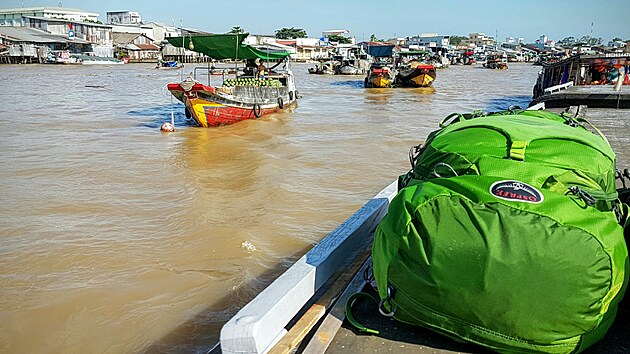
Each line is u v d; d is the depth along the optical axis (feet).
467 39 529.45
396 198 8.32
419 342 8.45
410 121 61.36
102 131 52.75
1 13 351.05
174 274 19.27
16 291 18.06
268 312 8.17
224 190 30.30
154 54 270.87
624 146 23.12
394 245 7.93
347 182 32.17
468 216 7.31
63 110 69.46
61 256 20.88
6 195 29.19
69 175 33.94
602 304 7.15
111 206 27.25
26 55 211.61
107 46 252.42
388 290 8.27
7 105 74.33
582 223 7.11
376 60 169.48
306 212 26.27
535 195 7.44
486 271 7.04
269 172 34.17
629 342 8.37
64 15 357.41
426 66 114.52
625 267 7.32
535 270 6.91
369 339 8.56
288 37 388.57
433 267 7.38
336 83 132.98
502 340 7.45
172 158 39.52
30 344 15.24
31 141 46.37
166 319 16.35
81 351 14.93
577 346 7.42
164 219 25.18
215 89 56.80
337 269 11.14
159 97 88.07
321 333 8.62
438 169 8.95
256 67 68.69
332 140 47.29
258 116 62.28
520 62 351.87
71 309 16.93
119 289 18.17
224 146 44.50
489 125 9.70
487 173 8.25
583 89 43.55
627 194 10.39
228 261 20.39
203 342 15.20
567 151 8.82
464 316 7.50
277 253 21.22
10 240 22.47
